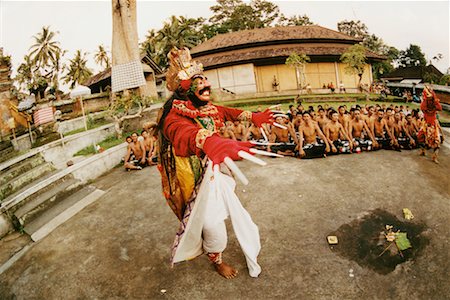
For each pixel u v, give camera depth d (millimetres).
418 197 4887
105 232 4578
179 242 2779
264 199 4949
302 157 6617
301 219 4375
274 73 21953
